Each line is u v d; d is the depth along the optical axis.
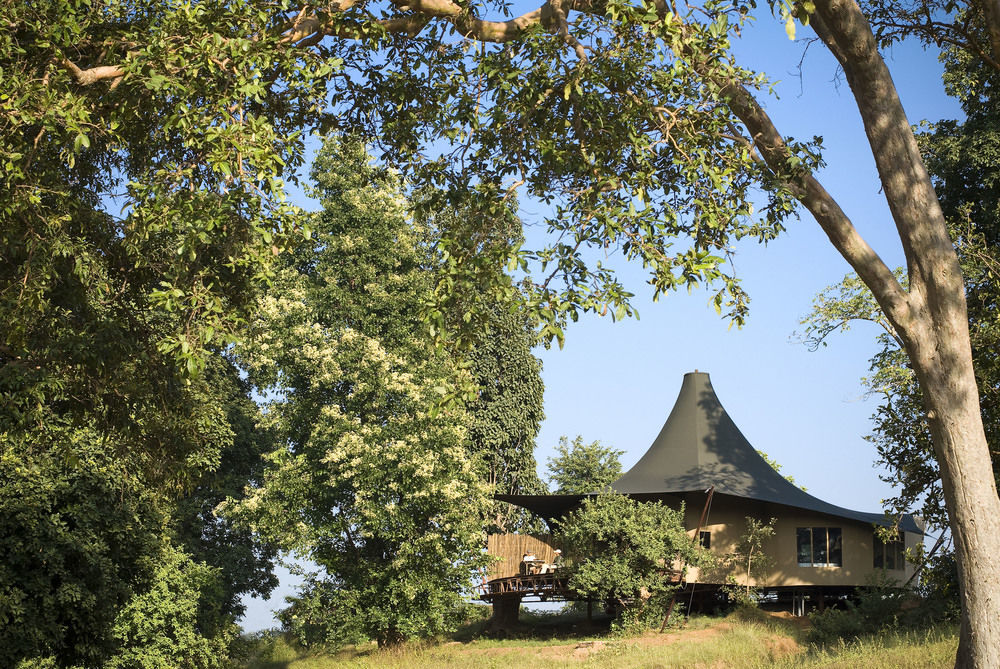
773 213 12.43
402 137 13.23
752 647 26.09
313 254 41.19
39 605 18.17
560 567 34.56
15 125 9.91
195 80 10.18
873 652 18.25
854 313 26.00
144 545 21.17
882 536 26.02
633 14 10.55
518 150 12.64
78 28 10.18
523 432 48.91
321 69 10.63
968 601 11.45
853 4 11.50
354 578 35.97
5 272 12.68
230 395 40.81
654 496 37.16
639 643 29.52
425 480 33.84
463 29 12.12
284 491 35.41
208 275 12.59
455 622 36.22
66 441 16.84
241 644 32.94
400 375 35.47
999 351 20.00
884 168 12.02
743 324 12.41
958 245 22.22
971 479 11.51
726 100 11.59
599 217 11.48
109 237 13.90
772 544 36.88
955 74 28.02
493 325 12.39
